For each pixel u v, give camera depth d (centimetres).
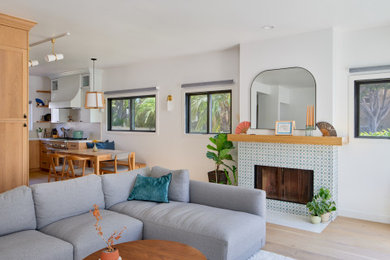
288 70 437
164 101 612
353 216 412
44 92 829
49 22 379
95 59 602
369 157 401
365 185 404
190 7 333
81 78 727
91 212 300
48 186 284
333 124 407
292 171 433
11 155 355
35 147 784
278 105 445
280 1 316
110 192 332
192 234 261
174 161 599
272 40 450
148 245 215
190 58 572
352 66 409
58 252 221
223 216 285
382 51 391
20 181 362
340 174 421
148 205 324
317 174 407
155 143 629
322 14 353
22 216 257
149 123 652
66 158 522
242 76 478
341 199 421
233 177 518
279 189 444
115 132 702
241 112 479
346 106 414
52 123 860
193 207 314
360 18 364
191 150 574
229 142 485
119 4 324
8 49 353
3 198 254
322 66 411
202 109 570
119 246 212
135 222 285
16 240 230
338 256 293
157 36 441
